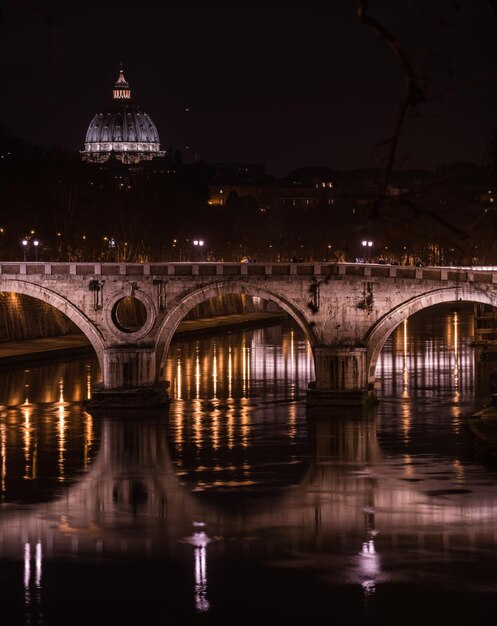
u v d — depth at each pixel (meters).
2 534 107.06
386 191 34.25
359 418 166.62
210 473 131.50
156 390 177.38
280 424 162.38
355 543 103.00
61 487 125.50
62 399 188.50
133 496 121.19
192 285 178.50
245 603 88.50
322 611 86.69
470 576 93.62
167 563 98.19
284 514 113.25
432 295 174.75
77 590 91.75
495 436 141.88
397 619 84.75
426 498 118.44
